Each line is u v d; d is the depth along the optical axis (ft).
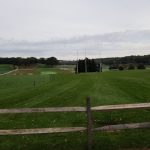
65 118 59.88
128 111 63.62
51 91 141.49
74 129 39.75
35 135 46.09
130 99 94.12
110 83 179.32
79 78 273.75
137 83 175.11
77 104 87.71
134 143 41.27
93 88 143.84
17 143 42.68
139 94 108.68
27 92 146.92
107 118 57.82
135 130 47.16
